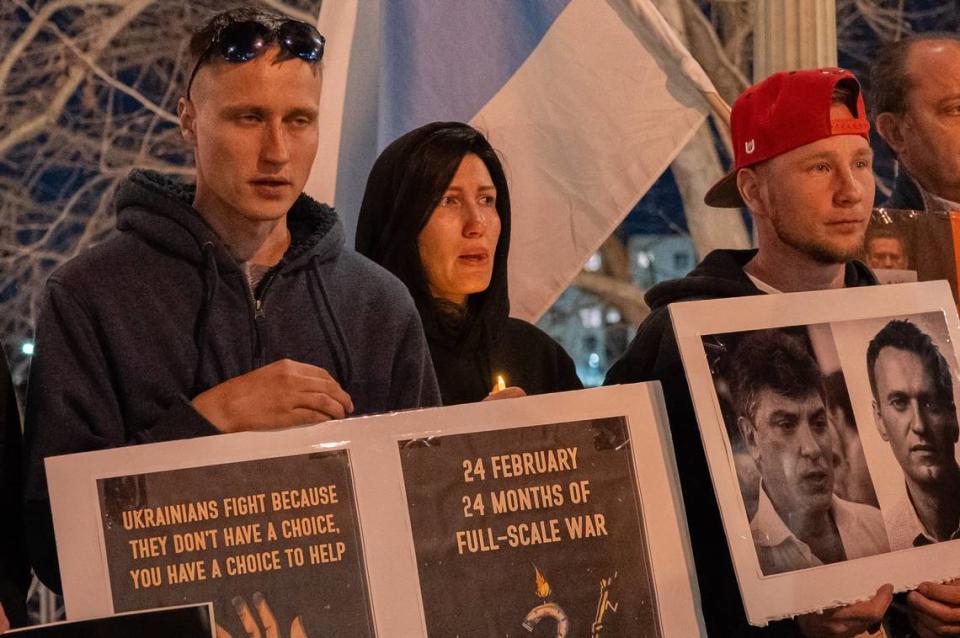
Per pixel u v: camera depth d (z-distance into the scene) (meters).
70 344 2.93
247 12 2.99
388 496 2.82
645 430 2.98
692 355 3.11
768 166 3.47
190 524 2.72
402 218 3.93
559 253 4.75
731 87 9.29
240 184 2.97
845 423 3.17
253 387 2.87
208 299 3.05
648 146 4.75
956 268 3.75
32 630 2.44
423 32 4.64
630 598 2.89
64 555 2.67
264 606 2.72
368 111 4.75
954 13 9.90
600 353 9.63
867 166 3.47
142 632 2.48
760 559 3.01
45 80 8.51
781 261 3.51
